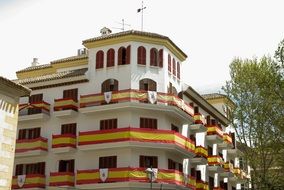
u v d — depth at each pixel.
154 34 44.91
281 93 41.91
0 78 24.08
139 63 44.28
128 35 44.31
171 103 43.47
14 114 25.47
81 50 54.31
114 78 44.31
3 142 24.25
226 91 47.28
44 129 46.16
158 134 41.53
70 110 44.22
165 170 40.50
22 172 45.69
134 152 41.59
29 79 48.88
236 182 62.03
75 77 45.62
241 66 47.19
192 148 46.31
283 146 42.66
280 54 41.78
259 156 44.66
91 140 41.97
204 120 52.62
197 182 47.62
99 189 40.31
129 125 42.19
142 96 42.34
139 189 39.38
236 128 45.81
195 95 51.22
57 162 44.31
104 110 42.72
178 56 49.06
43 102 45.91
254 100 45.25
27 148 44.66
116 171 39.69
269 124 43.91
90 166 42.59
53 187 42.16
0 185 23.53
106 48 45.59
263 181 44.09
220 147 58.66
